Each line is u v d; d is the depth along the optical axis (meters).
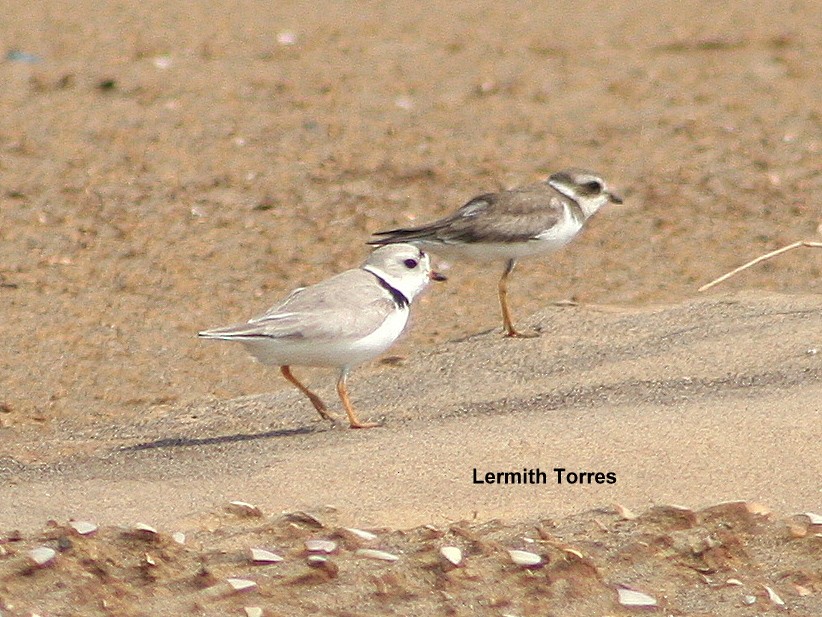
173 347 13.59
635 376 11.53
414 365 12.72
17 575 8.24
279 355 10.56
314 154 18.61
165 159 18.38
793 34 24.62
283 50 23.45
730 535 8.48
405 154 18.64
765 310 13.05
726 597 7.96
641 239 16.12
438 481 9.42
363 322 10.59
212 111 20.11
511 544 8.42
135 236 16.12
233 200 17.11
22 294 14.69
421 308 14.47
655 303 14.23
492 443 9.99
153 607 7.93
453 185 17.61
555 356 12.41
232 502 9.14
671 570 8.25
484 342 13.07
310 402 11.91
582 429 10.16
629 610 7.86
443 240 13.57
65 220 16.52
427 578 8.14
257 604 7.93
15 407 12.37
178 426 11.59
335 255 15.71
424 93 21.25
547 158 18.56
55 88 21.11
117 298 14.64
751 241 15.94
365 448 10.13
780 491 8.97
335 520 8.89
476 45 24.19
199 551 8.52
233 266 15.43
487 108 20.62
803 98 20.98
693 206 17.02
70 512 9.25
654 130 19.69
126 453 10.73
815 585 8.04
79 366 13.18
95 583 8.17
